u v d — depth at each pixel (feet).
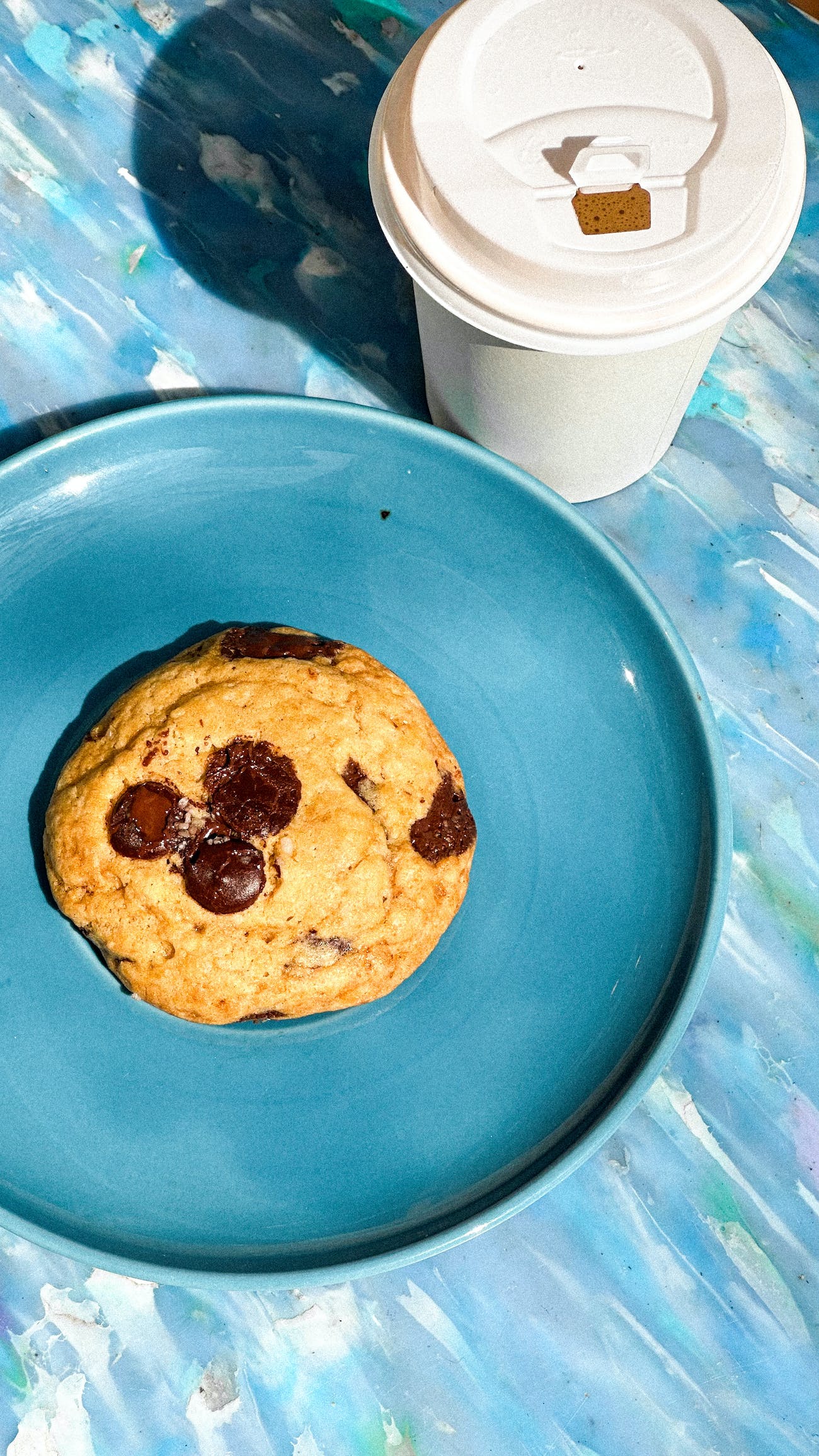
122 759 1.34
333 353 1.58
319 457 1.47
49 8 1.65
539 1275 1.34
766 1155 1.38
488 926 1.38
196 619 1.45
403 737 1.38
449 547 1.47
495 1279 1.34
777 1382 1.32
